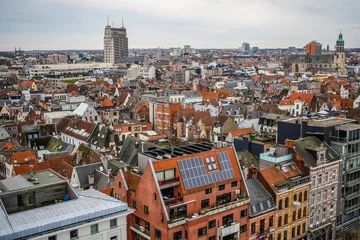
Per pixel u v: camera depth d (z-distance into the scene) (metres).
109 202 68.25
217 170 80.06
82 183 101.19
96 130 151.12
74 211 64.44
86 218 64.00
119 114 197.12
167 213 72.00
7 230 57.81
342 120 109.88
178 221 72.62
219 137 143.38
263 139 111.81
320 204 95.50
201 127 155.12
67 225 62.12
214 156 81.31
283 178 88.50
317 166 92.12
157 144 118.69
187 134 153.38
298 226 91.19
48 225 60.34
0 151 136.38
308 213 92.81
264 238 84.50
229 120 155.50
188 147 89.12
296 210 89.88
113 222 67.00
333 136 100.94
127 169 96.00
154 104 197.62
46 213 63.19
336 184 98.44
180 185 74.75
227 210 78.12
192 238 73.56
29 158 125.75
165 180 75.25
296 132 104.88
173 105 188.38
